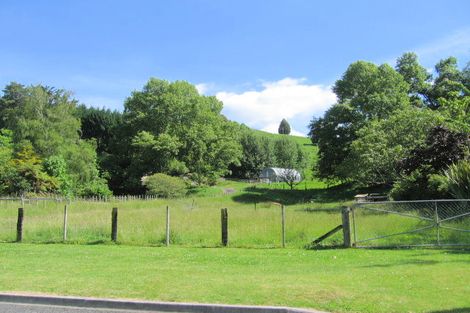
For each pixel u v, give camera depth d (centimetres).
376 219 1619
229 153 7150
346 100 5516
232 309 730
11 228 1947
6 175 4322
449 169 1975
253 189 6556
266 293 798
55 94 6159
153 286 874
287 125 15512
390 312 677
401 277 912
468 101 2919
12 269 1090
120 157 7031
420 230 1430
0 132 6238
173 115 6931
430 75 5803
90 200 4341
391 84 5238
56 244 1684
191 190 6556
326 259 1224
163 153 6431
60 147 5588
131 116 6988
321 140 5738
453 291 784
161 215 2284
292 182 6994
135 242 1673
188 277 967
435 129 2423
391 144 3522
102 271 1053
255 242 1586
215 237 1672
